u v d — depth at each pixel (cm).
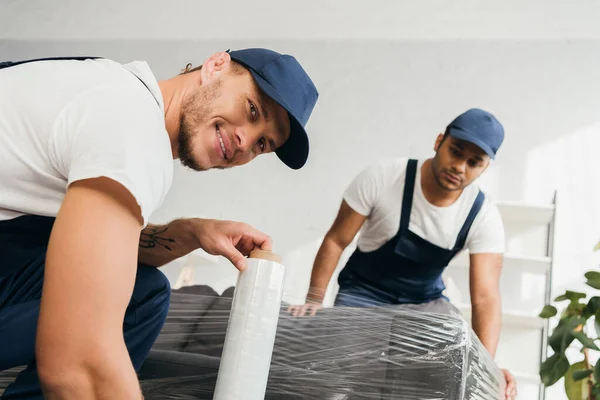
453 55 308
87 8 355
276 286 102
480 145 284
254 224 296
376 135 300
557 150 285
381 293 273
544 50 301
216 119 120
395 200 281
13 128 93
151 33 346
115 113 90
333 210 291
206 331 135
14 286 105
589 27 301
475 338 119
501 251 272
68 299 80
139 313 120
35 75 96
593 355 254
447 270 272
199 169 123
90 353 80
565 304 263
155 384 120
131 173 85
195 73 123
